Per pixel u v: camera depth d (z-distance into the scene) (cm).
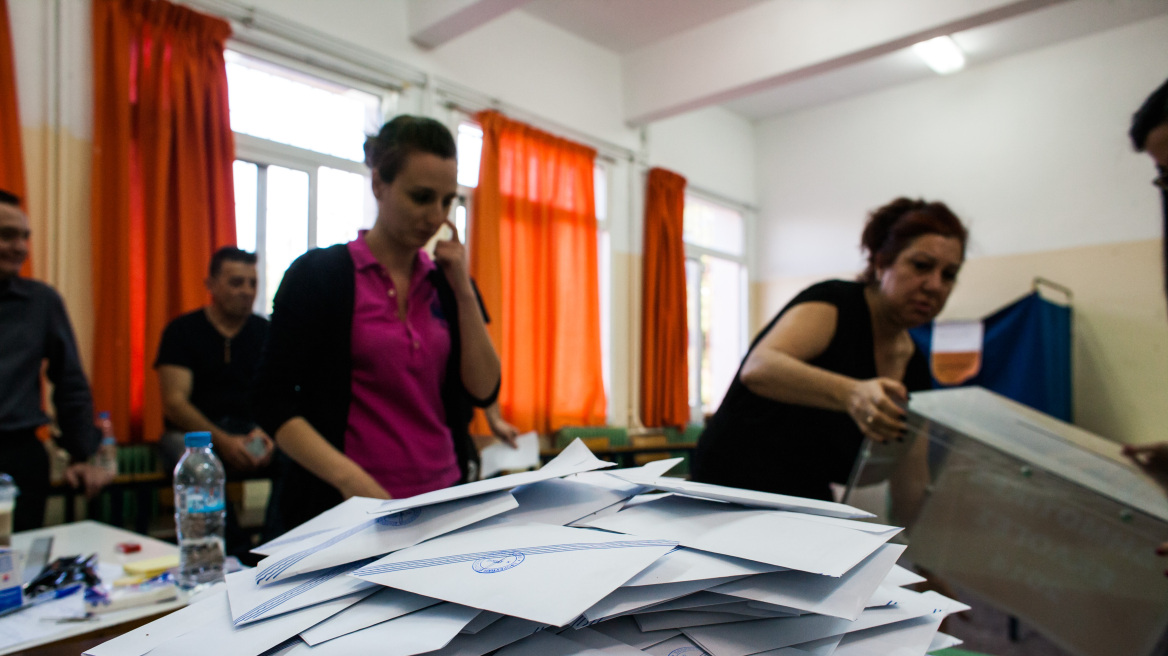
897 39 395
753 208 670
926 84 572
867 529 51
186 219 300
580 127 496
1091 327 480
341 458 99
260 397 105
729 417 123
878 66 550
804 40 433
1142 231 466
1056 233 500
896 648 49
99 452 213
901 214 120
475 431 400
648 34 496
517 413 435
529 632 44
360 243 116
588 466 65
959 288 538
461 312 124
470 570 46
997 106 534
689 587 46
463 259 123
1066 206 498
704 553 49
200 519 119
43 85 274
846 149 618
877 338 127
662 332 539
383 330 112
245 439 238
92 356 280
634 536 51
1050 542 78
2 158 259
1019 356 448
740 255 660
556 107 480
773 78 450
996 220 529
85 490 179
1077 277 489
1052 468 80
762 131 675
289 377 105
